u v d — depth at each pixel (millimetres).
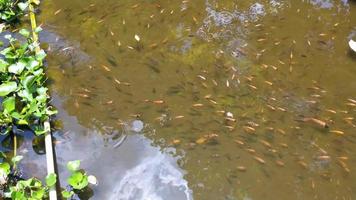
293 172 3074
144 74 3555
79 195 2957
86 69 3578
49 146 3086
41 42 3744
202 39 3814
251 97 3432
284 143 3199
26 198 2848
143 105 3379
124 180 3031
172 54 3693
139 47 3740
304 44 3781
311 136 3236
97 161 3105
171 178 3051
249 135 3232
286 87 3496
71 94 3424
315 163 3117
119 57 3664
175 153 3150
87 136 3219
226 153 3148
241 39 3814
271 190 3004
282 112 3355
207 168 3090
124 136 3225
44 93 3303
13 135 3205
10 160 3100
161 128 3266
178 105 3379
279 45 3771
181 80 3525
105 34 3830
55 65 3594
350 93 3475
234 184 3025
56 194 2906
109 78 3525
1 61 3438
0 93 3266
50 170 2979
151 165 3098
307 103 3406
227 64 3633
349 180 3053
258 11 4062
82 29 3865
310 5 4117
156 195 2982
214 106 3377
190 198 2975
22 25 3873
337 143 3209
